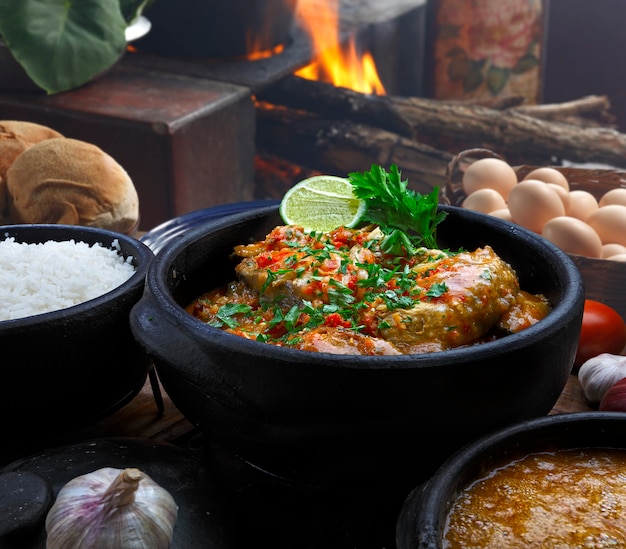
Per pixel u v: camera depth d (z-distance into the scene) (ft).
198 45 5.04
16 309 2.31
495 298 2.14
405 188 2.47
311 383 1.92
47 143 3.09
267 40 5.18
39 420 2.28
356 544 2.19
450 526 1.79
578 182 3.49
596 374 2.57
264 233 2.48
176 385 2.08
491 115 5.43
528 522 1.81
